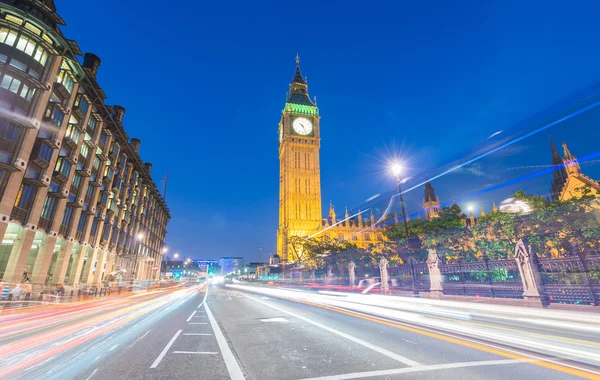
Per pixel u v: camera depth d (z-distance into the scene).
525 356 6.04
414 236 36.12
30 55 25.47
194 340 7.99
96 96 34.66
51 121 27.42
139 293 36.38
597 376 4.84
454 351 6.53
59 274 31.05
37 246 31.78
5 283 23.05
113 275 44.16
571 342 7.09
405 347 6.94
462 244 30.16
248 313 13.99
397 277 31.12
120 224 47.94
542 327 9.12
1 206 23.06
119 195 48.12
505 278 17.98
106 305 19.11
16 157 24.19
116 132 42.12
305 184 133.75
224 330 9.48
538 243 21.27
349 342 7.55
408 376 4.95
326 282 61.25
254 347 7.16
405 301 17.17
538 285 14.38
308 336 8.38
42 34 26.69
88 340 8.03
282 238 134.25
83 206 35.16
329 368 5.45
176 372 5.34
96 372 5.34
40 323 11.17
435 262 21.25
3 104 23.23
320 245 66.31
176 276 149.88
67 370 5.45
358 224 125.69
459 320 10.79
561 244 20.70
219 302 20.78
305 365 5.66
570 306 12.54
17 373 5.28
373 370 5.27
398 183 25.56
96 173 38.09
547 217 21.02
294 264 98.38
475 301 17.33
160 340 8.02
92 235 38.59
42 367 5.63
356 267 52.03
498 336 7.97
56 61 27.67
